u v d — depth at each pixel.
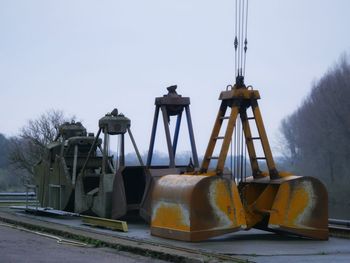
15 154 52.38
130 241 16.02
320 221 16.38
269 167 16.98
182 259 13.16
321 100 68.25
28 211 26.50
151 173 20.39
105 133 23.17
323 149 67.12
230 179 16.28
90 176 24.44
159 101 21.64
